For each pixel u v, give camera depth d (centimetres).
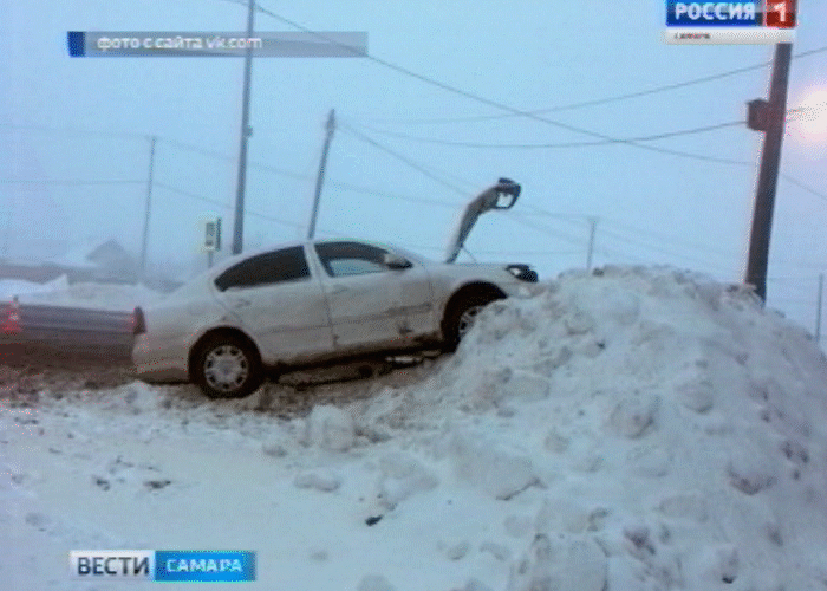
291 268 954
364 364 977
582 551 480
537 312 841
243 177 2823
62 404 894
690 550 532
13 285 2098
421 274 958
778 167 1587
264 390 936
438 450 675
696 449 604
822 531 587
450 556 548
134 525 584
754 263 1587
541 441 644
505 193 1295
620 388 675
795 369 762
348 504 638
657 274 811
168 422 845
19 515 568
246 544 566
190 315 920
